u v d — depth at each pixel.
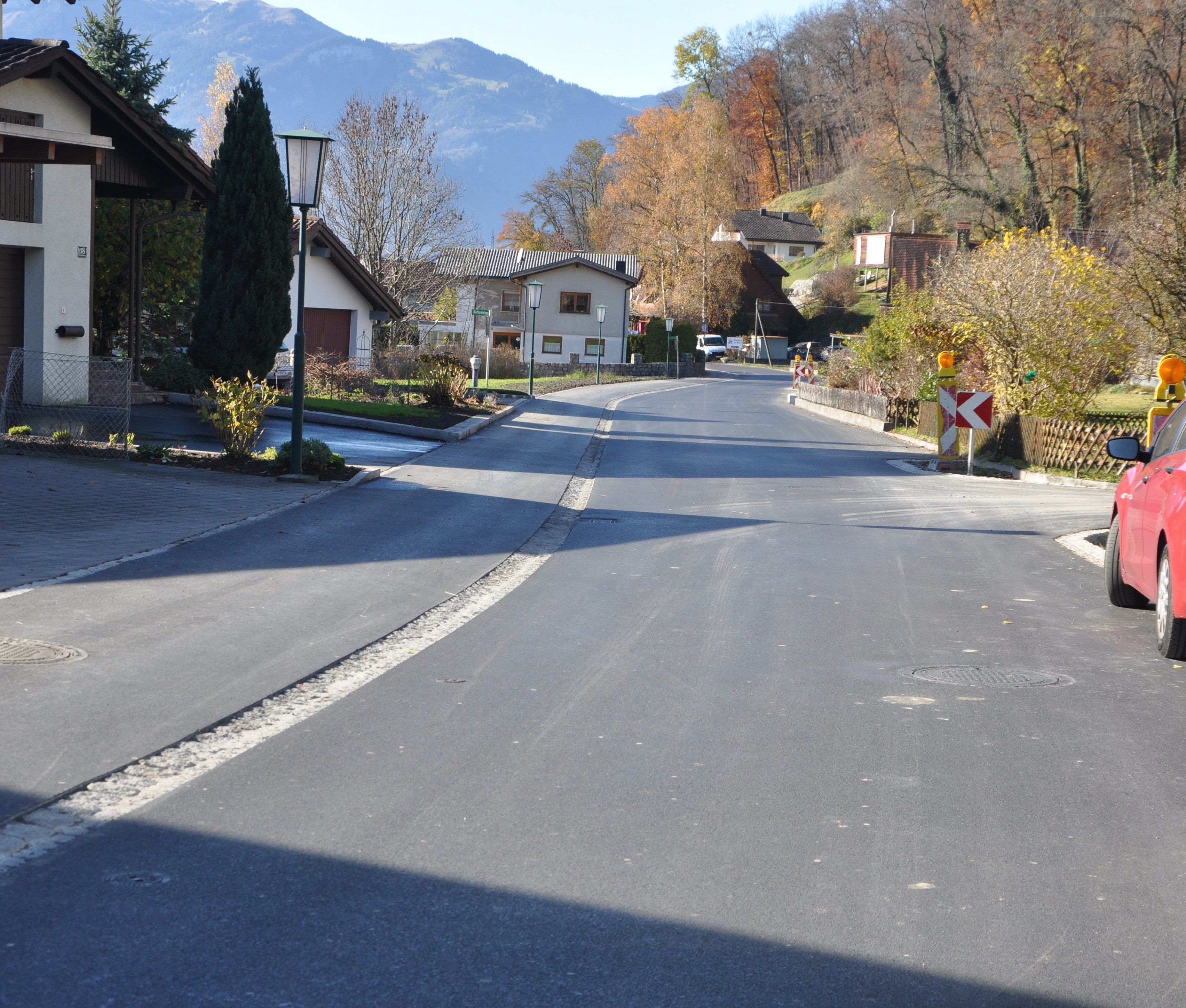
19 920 3.70
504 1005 3.30
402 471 17.94
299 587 9.28
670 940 3.71
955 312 26.05
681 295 100.88
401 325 51.47
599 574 10.72
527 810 4.79
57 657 6.84
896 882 4.18
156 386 25.17
